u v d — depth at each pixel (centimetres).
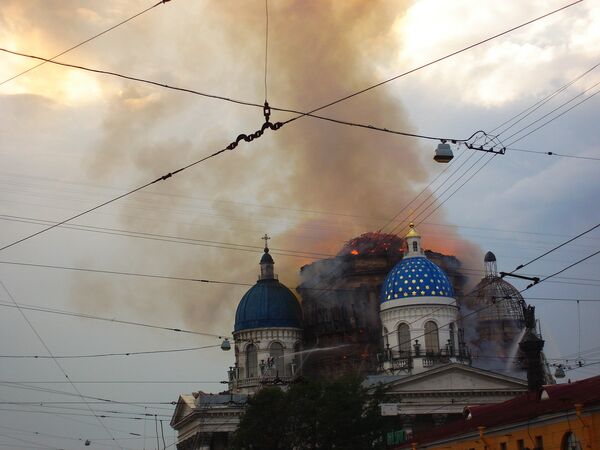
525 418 6019
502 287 14900
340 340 14675
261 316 15100
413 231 14525
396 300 14112
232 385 15138
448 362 13612
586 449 5331
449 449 7381
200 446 13888
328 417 8731
